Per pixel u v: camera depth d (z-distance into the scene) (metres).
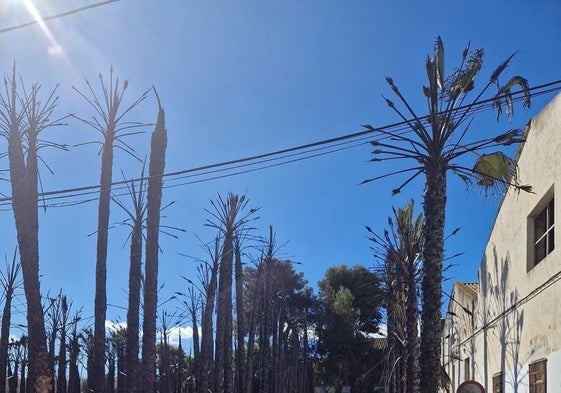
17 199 15.10
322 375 68.12
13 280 31.14
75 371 41.62
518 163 16.30
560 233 12.67
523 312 15.59
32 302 14.68
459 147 13.48
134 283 19.03
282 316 53.62
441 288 13.48
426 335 13.35
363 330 65.62
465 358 26.12
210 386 36.75
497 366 18.89
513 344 16.66
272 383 48.81
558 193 12.88
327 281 70.31
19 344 41.22
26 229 15.00
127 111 18.41
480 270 21.95
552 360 12.88
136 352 18.72
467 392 14.12
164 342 48.03
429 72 13.62
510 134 13.18
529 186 13.96
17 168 15.24
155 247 19.02
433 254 13.48
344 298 66.38
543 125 14.06
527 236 15.45
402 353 25.47
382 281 26.44
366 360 64.56
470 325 24.67
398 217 22.73
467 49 13.59
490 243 19.92
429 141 13.52
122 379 44.22
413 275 21.48
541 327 13.82
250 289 51.22
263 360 41.53
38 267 15.02
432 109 13.61
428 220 13.54
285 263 61.22
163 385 50.50
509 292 17.30
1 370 30.41
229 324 29.59
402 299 25.69
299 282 70.75
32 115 15.73
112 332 46.69
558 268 12.63
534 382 14.44
